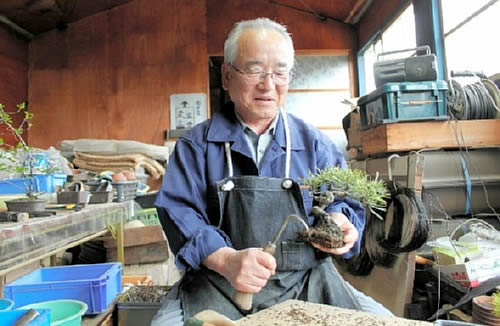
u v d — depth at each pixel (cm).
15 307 164
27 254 123
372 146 272
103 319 175
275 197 120
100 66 643
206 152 130
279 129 133
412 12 441
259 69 123
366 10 581
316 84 631
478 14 316
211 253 109
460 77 294
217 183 120
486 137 248
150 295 204
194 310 113
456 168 244
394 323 79
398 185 223
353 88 630
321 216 113
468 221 230
